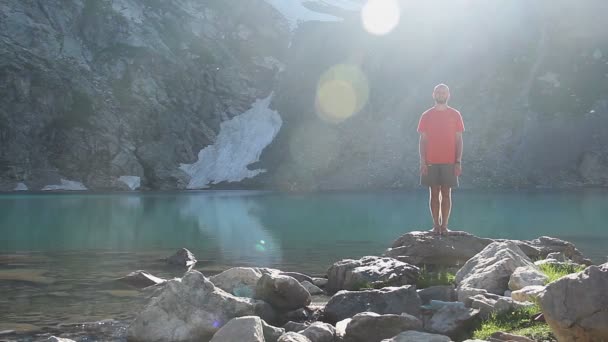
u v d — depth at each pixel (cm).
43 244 1343
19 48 5934
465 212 2345
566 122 5884
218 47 7206
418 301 622
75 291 789
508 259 721
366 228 1734
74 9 6656
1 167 5275
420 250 923
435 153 916
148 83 6375
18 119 5475
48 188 5303
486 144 5841
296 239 1455
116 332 587
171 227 1786
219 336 510
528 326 512
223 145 6328
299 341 495
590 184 5212
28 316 643
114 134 5803
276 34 7706
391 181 5484
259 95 7050
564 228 1662
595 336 401
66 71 5988
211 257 1135
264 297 664
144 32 6825
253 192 4716
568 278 424
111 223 1919
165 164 5909
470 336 531
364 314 547
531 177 5362
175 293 600
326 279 842
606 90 6219
